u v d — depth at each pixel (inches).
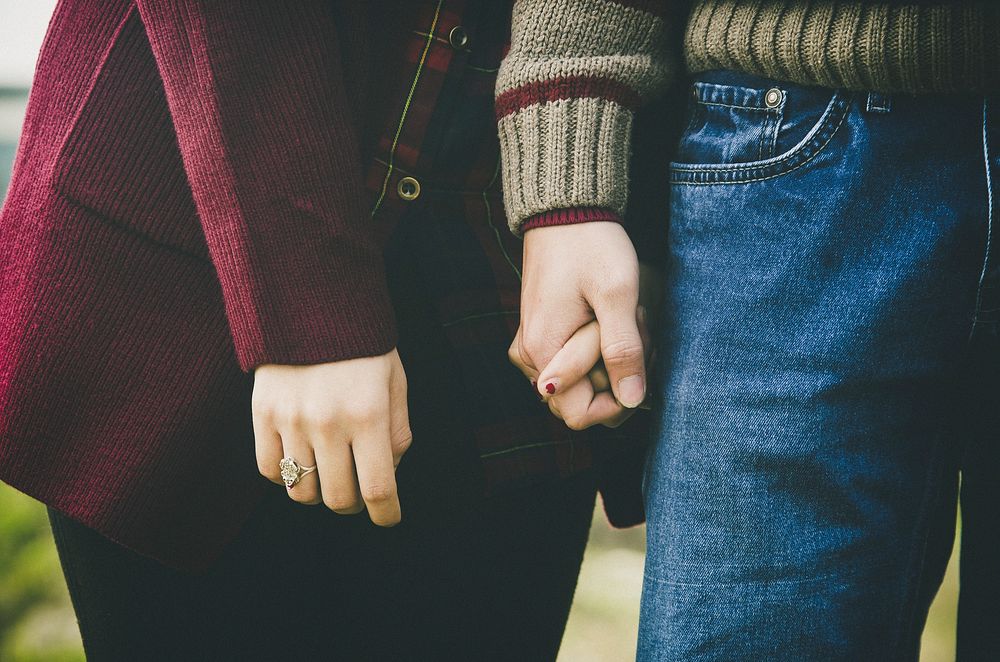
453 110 43.5
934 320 40.1
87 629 44.6
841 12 39.6
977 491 43.1
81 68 42.1
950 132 39.8
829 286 40.2
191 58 40.1
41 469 42.1
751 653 40.6
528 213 41.9
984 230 39.8
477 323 44.8
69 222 41.7
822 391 40.1
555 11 41.7
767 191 40.6
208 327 42.1
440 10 43.2
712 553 41.0
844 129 40.1
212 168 40.0
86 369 41.8
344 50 42.3
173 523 42.4
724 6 41.1
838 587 40.3
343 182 40.6
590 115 41.6
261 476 43.2
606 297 41.3
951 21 38.9
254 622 45.1
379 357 40.8
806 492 40.4
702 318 41.2
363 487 40.7
